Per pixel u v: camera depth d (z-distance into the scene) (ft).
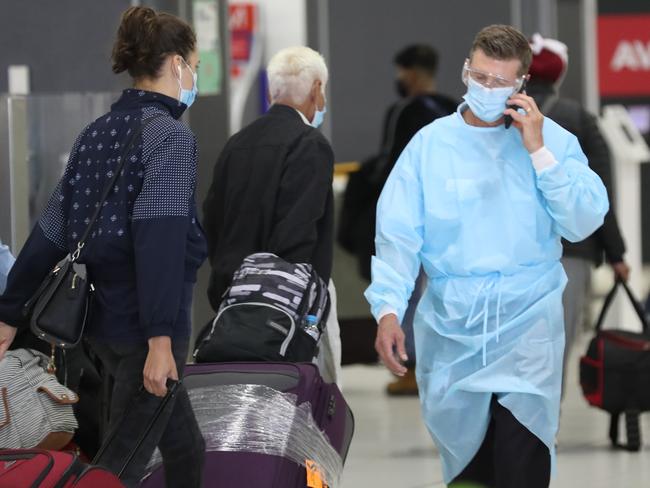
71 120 54.65
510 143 37.29
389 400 74.69
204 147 66.44
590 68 92.12
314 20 98.94
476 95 36.65
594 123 57.41
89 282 32.71
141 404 32.73
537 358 37.24
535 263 37.55
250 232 46.29
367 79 98.84
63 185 33.94
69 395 38.17
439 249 37.76
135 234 31.68
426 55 76.89
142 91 33.50
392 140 76.02
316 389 39.88
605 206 37.47
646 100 137.18
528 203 37.19
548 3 92.07
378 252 38.09
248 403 38.29
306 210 45.21
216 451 37.27
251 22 127.03
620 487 52.31
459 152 37.42
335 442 40.81
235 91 126.21
